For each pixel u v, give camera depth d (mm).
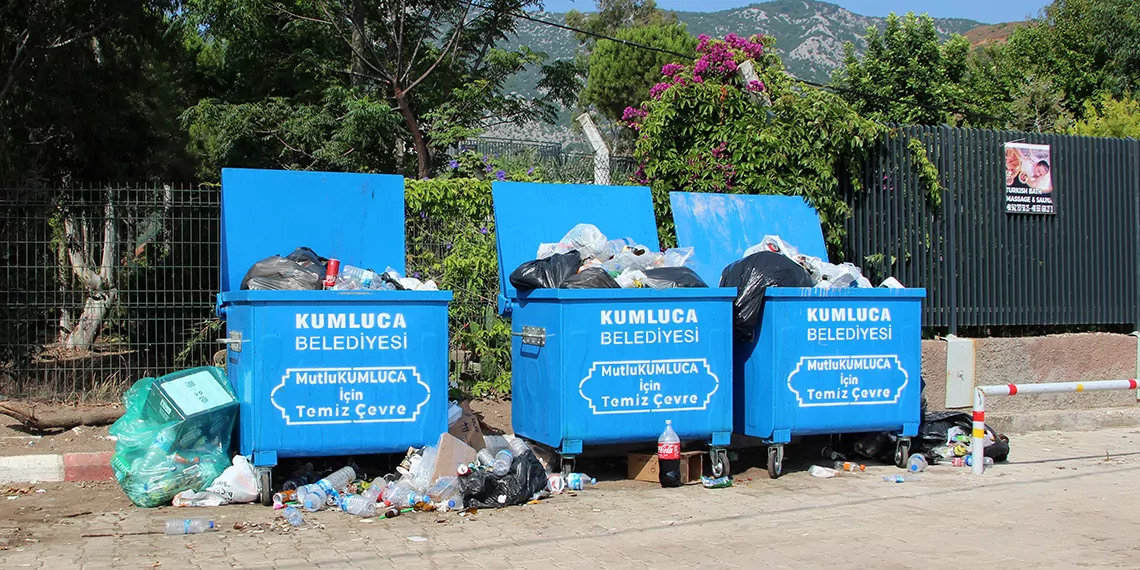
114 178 12289
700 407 7430
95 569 5074
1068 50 25891
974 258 10766
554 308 7223
